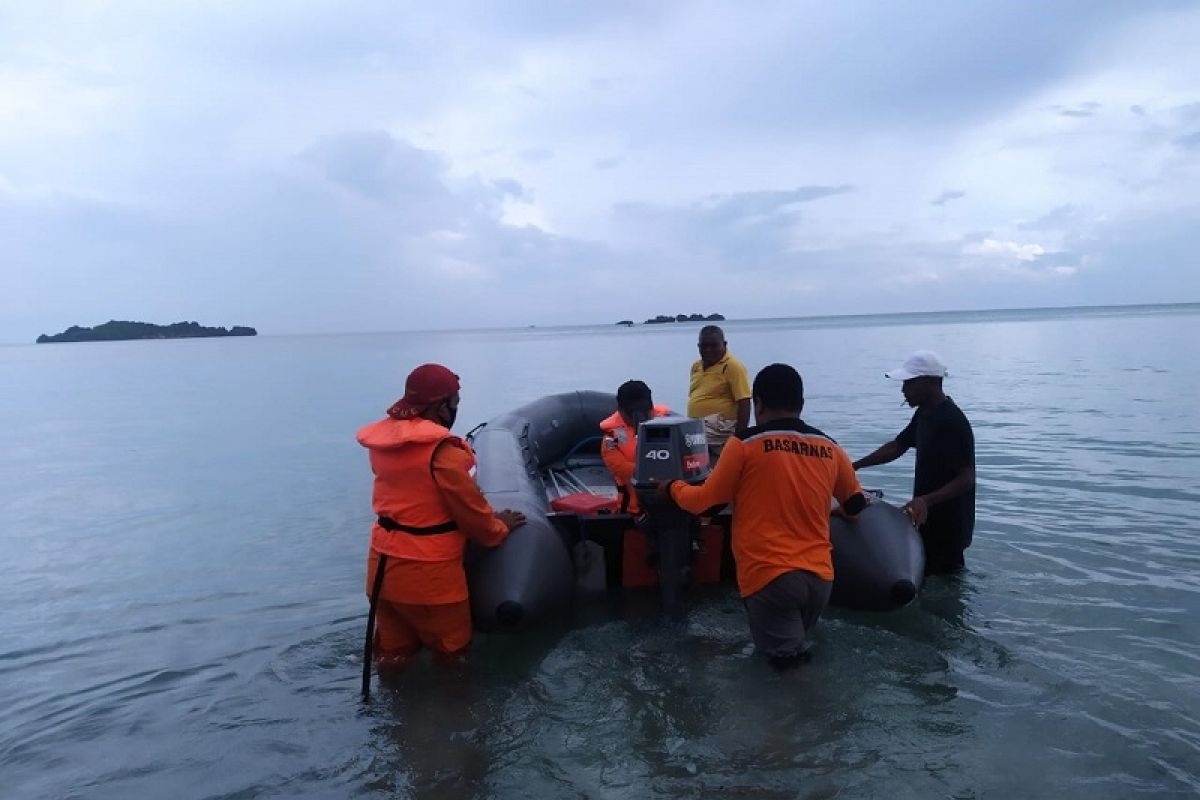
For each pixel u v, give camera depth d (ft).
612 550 16.93
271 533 23.75
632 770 10.27
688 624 14.85
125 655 14.97
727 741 10.80
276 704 12.59
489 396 62.59
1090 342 114.93
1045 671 12.37
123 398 77.66
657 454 14.03
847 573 14.76
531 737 11.22
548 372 89.76
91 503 29.22
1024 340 129.80
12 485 33.40
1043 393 51.08
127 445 43.80
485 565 13.97
